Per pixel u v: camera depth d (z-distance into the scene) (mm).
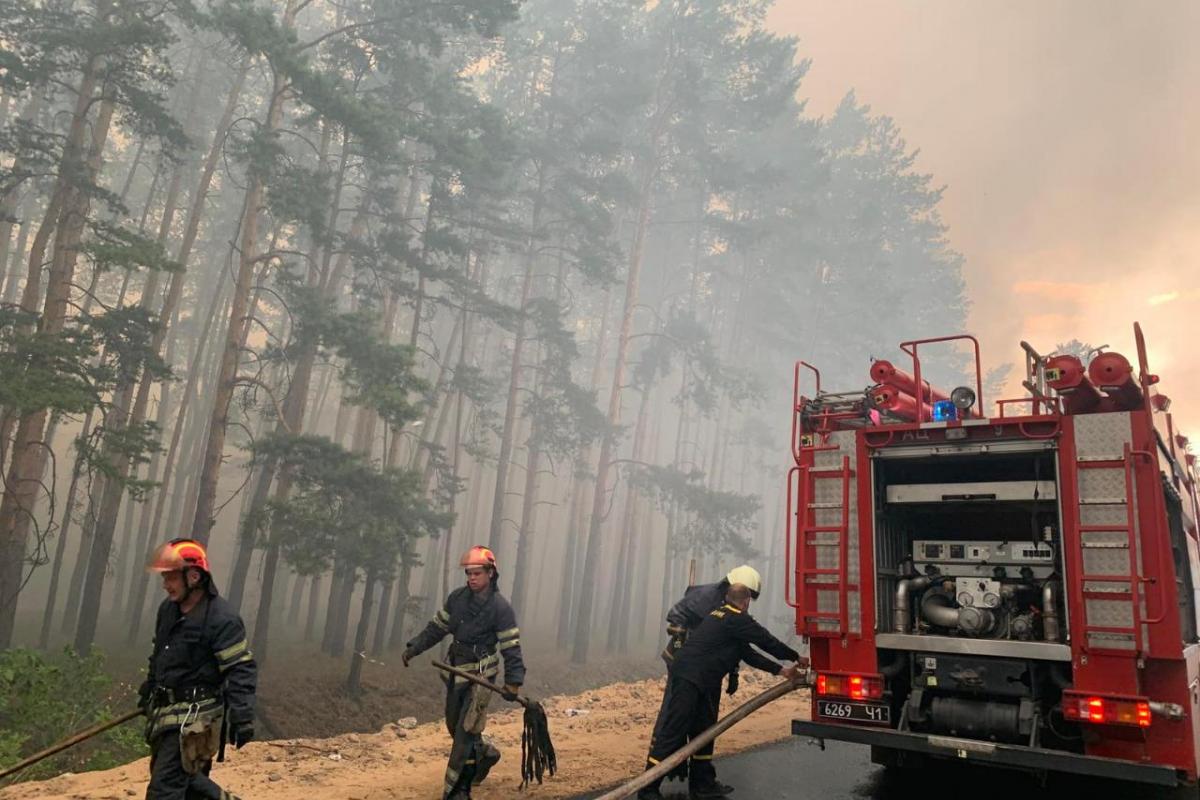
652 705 10898
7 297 38219
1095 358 5695
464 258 31906
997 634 6215
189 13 22172
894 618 6512
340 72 27656
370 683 25516
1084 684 5508
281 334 41969
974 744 5840
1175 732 5359
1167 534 5504
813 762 7586
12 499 19953
